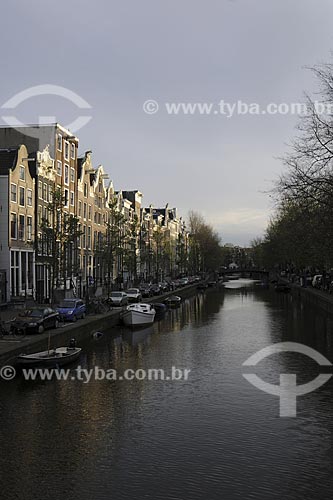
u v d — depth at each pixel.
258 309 55.81
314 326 39.84
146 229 91.56
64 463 13.25
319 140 32.94
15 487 11.93
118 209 75.81
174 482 12.19
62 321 33.19
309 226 38.69
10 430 15.64
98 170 65.94
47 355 23.59
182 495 11.55
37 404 18.28
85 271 59.53
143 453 13.89
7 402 18.47
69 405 18.17
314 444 14.52
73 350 25.23
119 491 11.73
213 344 31.31
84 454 13.81
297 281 99.00
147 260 79.25
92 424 16.19
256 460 13.44
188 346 30.59
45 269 47.69
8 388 20.28
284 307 57.97
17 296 41.28
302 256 62.34
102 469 12.88
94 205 64.38
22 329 26.88
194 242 129.88
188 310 55.69
